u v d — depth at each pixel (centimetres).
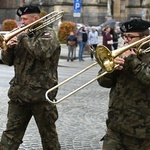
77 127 1132
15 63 726
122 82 580
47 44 692
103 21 5841
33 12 723
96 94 1700
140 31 584
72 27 4391
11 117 732
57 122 1180
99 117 1264
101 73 611
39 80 711
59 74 2331
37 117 731
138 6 6406
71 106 1417
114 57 555
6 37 704
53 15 732
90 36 3400
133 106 572
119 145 583
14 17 6869
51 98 721
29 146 937
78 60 3447
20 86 717
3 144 730
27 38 698
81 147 945
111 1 5997
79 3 3484
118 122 578
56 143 752
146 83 559
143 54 571
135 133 569
